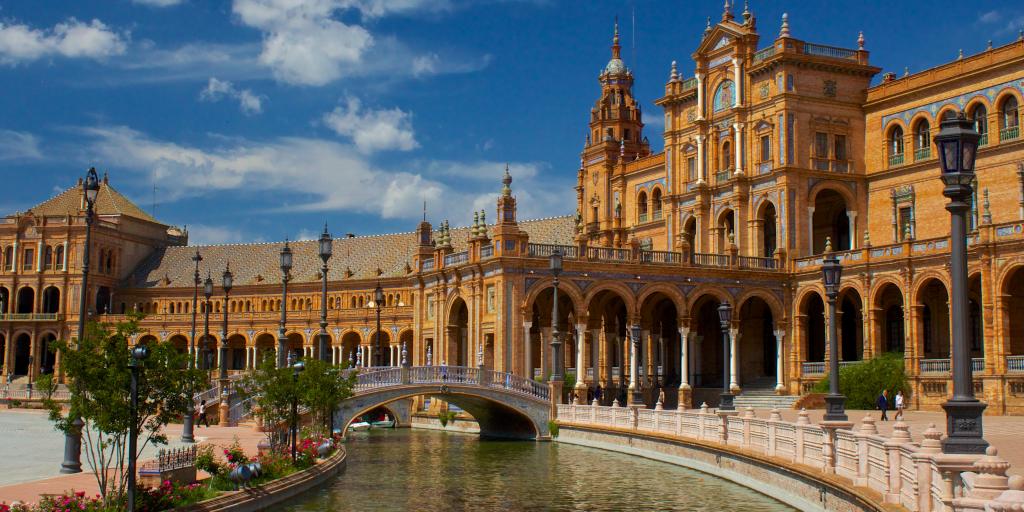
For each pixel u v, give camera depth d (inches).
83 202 5536.4
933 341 2839.6
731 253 3061.0
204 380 981.8
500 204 2815.0
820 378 2940.5
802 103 3107.8
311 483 1471.5
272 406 1489.9
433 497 1460.4
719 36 3358.8
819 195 3275.1
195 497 1075.3
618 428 2201.0
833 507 1125.7
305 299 5241.1
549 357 3176.7
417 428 3134.8
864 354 2829.7
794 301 3070.9
